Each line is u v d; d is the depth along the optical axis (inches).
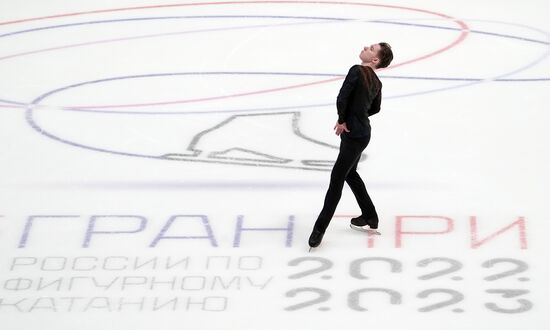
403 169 676.1
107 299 547.2
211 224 615.2
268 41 905.5
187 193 650.8
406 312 530.0
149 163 692.1
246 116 764.0
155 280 561.9
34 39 921.5
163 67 857.5
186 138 729.6
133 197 647.1
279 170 677.9
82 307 541.0
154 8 992.2
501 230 601.0
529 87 800.9
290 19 952.9
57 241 600.4
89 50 894.4
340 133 564.7
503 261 570.6
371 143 714.2
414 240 593.3
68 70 853.8
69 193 653.3
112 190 656.4
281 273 565.9
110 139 730.2
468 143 712.4
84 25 951.6
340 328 518.9
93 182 667.4
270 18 956.6
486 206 627.5
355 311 532.1
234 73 843.4
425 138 721.0
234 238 600.4
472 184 654.5
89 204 639.8
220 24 946.1
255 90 810.2
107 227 614.2
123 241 598.9
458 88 802.8
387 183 658.2
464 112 761.6
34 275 568.4
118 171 681.0
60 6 1001.5
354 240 594.6
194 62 866.1
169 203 639.1
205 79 832.3
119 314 534.9
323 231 575.8
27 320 531.5
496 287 548.4
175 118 762.2
